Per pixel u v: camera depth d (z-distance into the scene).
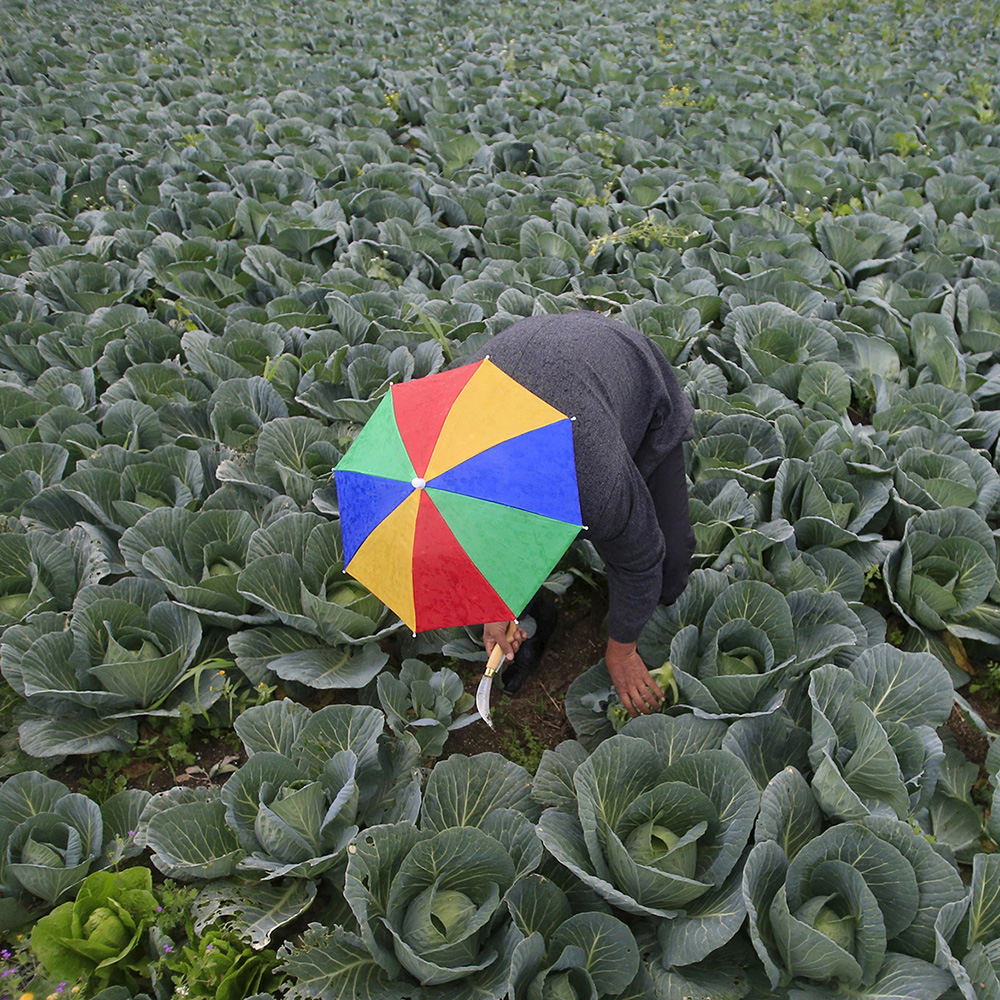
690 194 7.89
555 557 2.29
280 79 11.68
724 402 4.89
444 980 2.57
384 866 2.71
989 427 4.93
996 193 8.13
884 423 5.00
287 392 5.22
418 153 9.18
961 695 3.97
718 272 6.59
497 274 6.24
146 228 7.44
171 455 4.45
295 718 3.28
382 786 3.19
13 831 2.92
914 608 4.02
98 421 4.94
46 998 2.58
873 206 8.09
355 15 15.70
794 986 2.61
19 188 8.16
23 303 5.94
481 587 2.32
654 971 2.65
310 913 2.94
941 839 3.18
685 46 13.74
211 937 2.70
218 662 3.61
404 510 2.33
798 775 2.95
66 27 14.30
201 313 5.82
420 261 6.69
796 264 6.49
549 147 9.14
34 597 3.79
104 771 3.51
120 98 10.91
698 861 2.82
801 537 4.37
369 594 3.64
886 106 10.77
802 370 5.25
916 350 5.74
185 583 3.88
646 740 3.08
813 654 3.56
